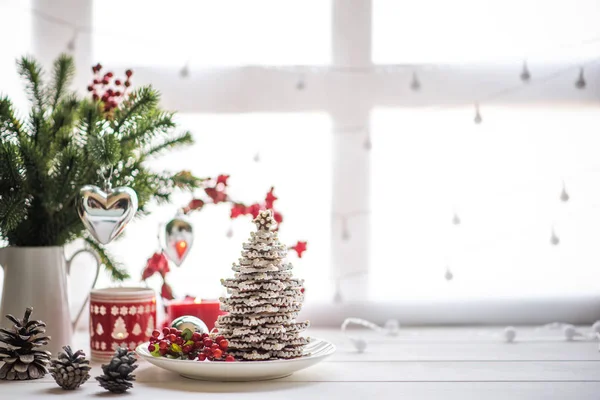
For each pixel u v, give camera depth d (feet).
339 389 3.07
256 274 3.25
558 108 4.91
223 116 4.92
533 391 3.04
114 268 4.22
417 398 2.92
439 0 4.94
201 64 4.93
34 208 3.79
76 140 3.93
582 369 3.48
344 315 4.95
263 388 3.09
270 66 4.94
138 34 4.92
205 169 4.91
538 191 4.91
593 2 4.88
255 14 4.94
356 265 4.95
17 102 4.84
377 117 4.95
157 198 4.17
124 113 3.92
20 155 3.63
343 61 4.95
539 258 4.92
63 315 3.74
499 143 4.92
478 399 2.91
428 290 4.95
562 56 4.90
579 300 4.92
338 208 4.95
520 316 4.94
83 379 3.10
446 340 4.32
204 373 3.12
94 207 3.43
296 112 4.94
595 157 4.89
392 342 4.27
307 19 4.94
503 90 4.91
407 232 4.95
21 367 3.28
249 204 4.91
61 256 3.79
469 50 4.93
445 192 4.94
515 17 4.91
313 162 4.94
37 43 4.90
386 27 4.94
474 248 4.94
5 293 3.69
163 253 4.24
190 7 4.92
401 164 4.95
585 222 4.90
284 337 3.23
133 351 3.40
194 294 4.88
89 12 4.91
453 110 4.93
